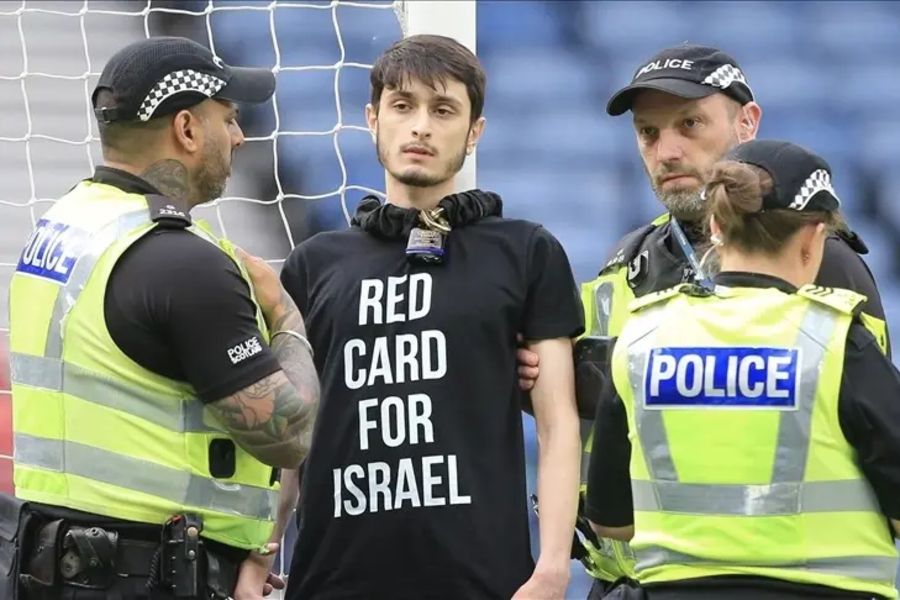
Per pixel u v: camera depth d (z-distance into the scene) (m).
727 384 9.31
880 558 9.29
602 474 10.14
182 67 10.26
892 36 29.19
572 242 27.30
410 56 11.02
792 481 9.17
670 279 11.34
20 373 10.23
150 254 9.84
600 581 11.95
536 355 11.04
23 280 10.30
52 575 9.83
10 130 19.72
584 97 28.56
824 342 9.21
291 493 11.62
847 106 28.78
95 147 18.91
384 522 10.74
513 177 27.89
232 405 9.73
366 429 10.85
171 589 9.84
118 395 9.87
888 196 28.11
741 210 9.41
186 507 9.91
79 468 9.92
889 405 9.10
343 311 11.07
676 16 29.17
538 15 29.09
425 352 10.85
